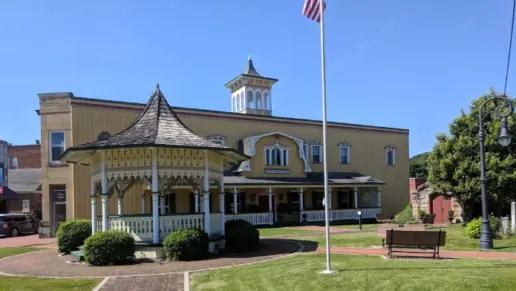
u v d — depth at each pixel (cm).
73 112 2627
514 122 2388
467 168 2448
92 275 1178
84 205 2614
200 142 1537
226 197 3216
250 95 3919
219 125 3244
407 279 946
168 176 1488
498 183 2361
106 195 1510
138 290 972
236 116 3334
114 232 1409
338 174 3753
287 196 3544
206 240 1441
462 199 2555
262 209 3394
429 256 1327
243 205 3303
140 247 1448
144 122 1617
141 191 2769
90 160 1684
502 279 927
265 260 1345
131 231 1489
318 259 1290
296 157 3534
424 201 3225
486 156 2411
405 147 4362
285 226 3084
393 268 1088
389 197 4166
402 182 4288
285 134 3450
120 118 2788
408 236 1284
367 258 1301
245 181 3077
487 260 1231
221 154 1675
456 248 1554
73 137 2612
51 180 2634
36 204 4200
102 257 1349
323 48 1123
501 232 1808
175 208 2931
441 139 2659
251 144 3253
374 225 3094
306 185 3319
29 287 1027
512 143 2433
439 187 2645
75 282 1077
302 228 2847
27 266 1400
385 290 867
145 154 1473
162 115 1645
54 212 2636
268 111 3969
